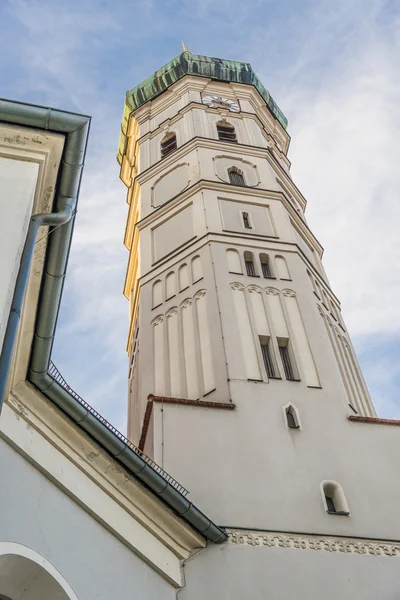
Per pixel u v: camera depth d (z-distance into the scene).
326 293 29.53
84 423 14.70
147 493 15.64
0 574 12.26
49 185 12.53
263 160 35.44
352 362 26.66
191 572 15.96
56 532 13.20
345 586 16.36
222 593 15.66
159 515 15.87
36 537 12.70
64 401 14.43
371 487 18.95
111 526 14.54
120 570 14.20
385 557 17.23
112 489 15.10
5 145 12.16
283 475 18.84
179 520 16.08
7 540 12.08
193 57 44.22
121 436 15.98
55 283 13.65
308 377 22.48
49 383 14.23
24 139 12.31
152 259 29.66
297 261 27.89
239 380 21.78
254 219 30.33
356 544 17.41
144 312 27.05
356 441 20.25
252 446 19.48
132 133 42.91
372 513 18.27
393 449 20.19
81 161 12.55
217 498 17.94
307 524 17.66
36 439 13.92
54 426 14.42
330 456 19.62
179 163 34.88
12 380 13.89
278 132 43.47
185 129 38.19
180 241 29.47
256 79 44.62
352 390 24.50
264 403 21.02
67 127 12.38
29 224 11.63
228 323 23.94
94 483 14.83
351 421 20.94
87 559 13.54
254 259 27.47
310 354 23.50
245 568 16.30
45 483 13.61
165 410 19.95
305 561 16.75
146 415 20.55
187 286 26.70
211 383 22.12
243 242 28.28
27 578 12.54
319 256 33.22
